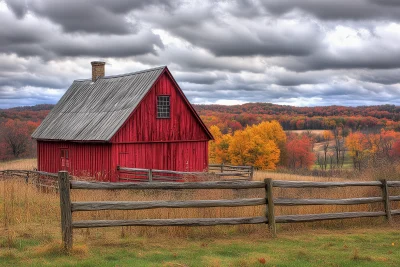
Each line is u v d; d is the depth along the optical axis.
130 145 25.44
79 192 13.98
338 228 11.41
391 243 9.84
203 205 9.66
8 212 11.27
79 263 7.62
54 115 32.28
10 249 8.50
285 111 156.12
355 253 8.53
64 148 28.55
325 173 30.80
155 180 26.03
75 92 33.59
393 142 85.00
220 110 153.25
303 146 90.88
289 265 7.92
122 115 25.72
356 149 87.19
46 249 8.25
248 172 26.77
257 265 7.88
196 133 28.27
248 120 131.62
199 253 8.60
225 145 85.56
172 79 27.08
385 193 12.07
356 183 11.65
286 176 28.91
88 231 9.94
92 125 27.03
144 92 26.02
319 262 8.16
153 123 26.39
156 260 8.05
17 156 83.06
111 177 24.61
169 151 27.06
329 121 135.12
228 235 10.17
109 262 7.78
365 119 132.88
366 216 11.61
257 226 10.67
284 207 11.67
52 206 13.04
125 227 10.34
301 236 10.31
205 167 28.66
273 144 77.19
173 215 10.52
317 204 10.98
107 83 31.30
